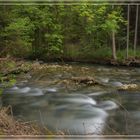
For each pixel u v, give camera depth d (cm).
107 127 862
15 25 1672
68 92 1264
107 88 1348
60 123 888
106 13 2341
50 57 2205
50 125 866
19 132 720
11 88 1307
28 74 1593
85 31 2380
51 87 1346
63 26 2369
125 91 1292
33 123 845
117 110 1031
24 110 1006
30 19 2220
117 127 866
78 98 1170
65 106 1064
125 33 2570
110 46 2445
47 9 2273
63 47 2298
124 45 2520
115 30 2241
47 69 1748
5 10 1847
